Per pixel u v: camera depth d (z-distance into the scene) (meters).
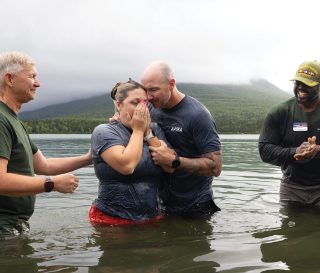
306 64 5.73
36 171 5.25
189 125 5.28
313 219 5.04
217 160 5.25
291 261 3.41
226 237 4.19
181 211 5.36
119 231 4.47
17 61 4.44
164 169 5.00
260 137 6.20
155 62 5.19
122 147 4.65
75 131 100.31
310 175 6.03
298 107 5.98
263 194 6.86
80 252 3.70
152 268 3.26
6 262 3.44
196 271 3.18
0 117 4.21
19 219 4.46
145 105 4.75
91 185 7.90
